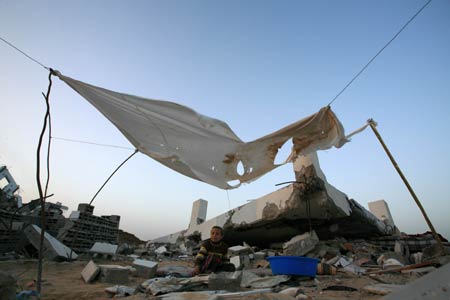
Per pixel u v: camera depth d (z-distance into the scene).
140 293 4.22
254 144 5.69
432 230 4.70
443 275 1.43
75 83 4.48
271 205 11.07
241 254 9.43
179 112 5.03
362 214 11.68
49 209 13.88
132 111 5.13
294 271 4.99
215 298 3.33
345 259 8.27
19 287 4.85
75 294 4.38
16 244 9.89
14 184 17.03
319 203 9.73
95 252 11.35
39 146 3.91
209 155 5.82
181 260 13.11
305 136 5.45
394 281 5.18
